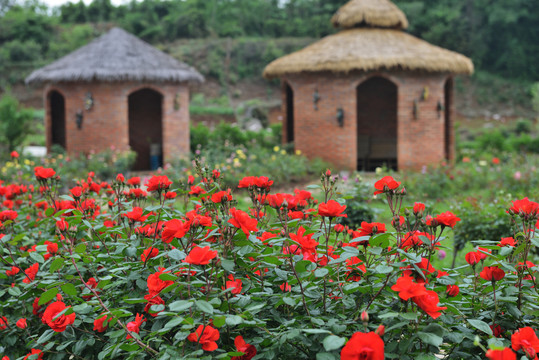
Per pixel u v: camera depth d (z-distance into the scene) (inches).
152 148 728.3
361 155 743.1
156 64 661.3
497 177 509.7
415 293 84.8
